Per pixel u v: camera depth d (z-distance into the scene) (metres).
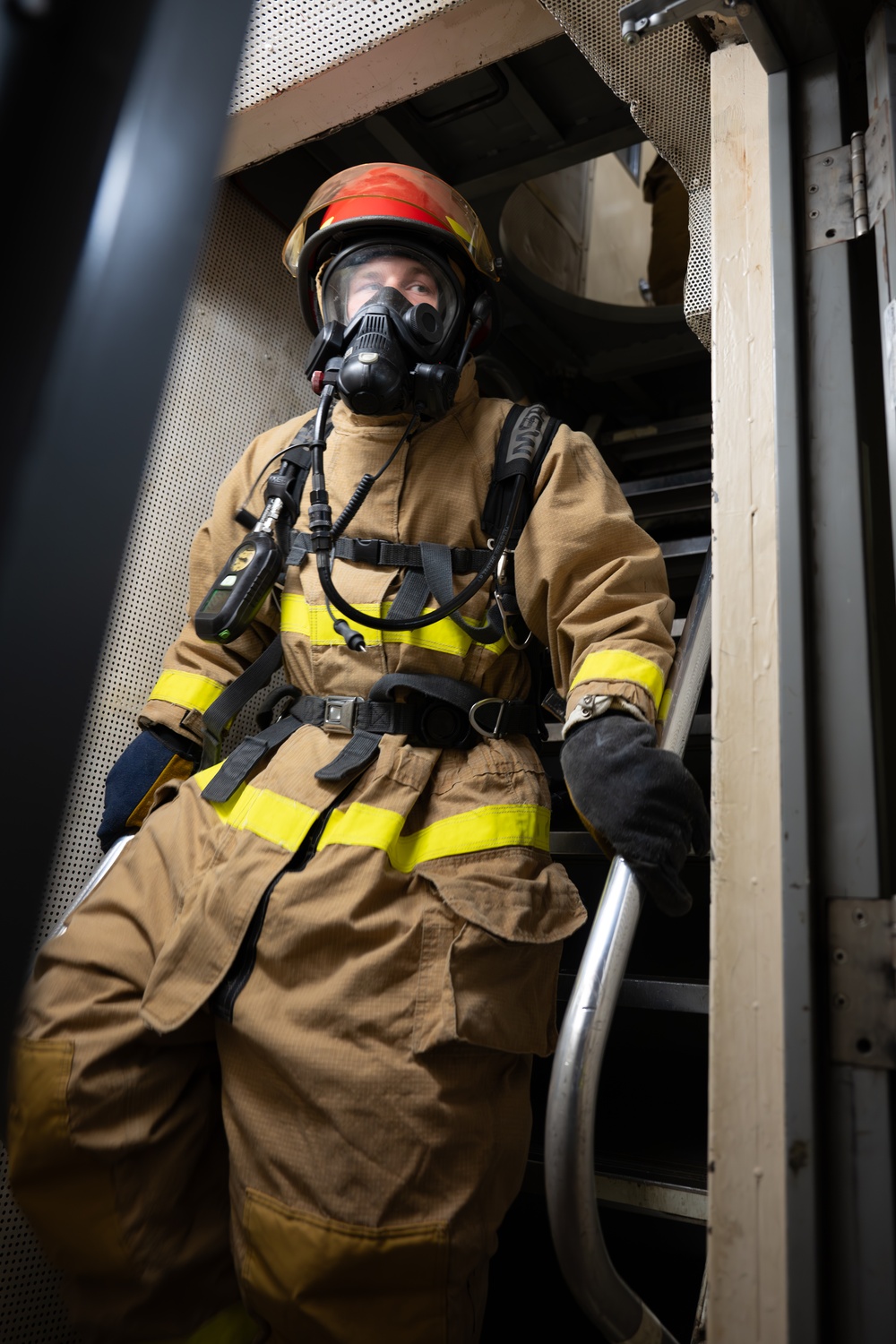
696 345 2.85
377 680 1.21
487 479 1.32
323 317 1.43
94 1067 1.03
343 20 1.56
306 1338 0.92
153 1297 1.03
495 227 2.41
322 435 1.30
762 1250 0.71
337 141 2.09
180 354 1.86
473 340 1.47
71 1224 1.01
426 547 1.25
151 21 0.31
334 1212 0.90
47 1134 1.01
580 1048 0.84
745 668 0.85
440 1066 0.97
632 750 1.00
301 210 2.12
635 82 1.37
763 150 1.02
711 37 1.22
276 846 1.09
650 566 1.20
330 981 1.00
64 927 1.18
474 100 2.02
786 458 0.86
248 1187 0.97
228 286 2.00
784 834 0.76
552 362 2.98
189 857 1.17
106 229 0.29
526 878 1.11
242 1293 0.96
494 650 1.25
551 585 1.18
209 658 1.43
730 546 0.89
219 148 0.33
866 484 0.86
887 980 0.72
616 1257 1.32
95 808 1.60
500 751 1.18
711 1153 0.75
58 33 0.29
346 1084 0.94
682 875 1.83
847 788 0.77
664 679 1.10
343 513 1.24
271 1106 0.99
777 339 0.90
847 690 0.79
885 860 0.75
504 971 1.04
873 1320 0.65
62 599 0.29
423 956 1.02
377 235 1.38
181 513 1.83
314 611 1.28
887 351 0.85
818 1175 0.69
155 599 1.76
